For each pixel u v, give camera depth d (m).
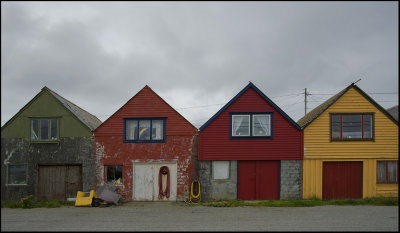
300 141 15.19
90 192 13.95
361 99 15.30
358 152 15.13
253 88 15.44
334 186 15.09
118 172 15.47
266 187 15.13
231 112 15.31
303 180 15.07
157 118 15.47
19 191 15.18
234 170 15.13
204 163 15.15
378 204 13.30
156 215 11.41
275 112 15.32
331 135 15.19
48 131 15.54
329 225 9.47
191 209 12.71
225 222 10.04
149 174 15.32
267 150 15.17
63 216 11.38
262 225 9.55
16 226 9.74
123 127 15.48
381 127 15.21
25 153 15.35
